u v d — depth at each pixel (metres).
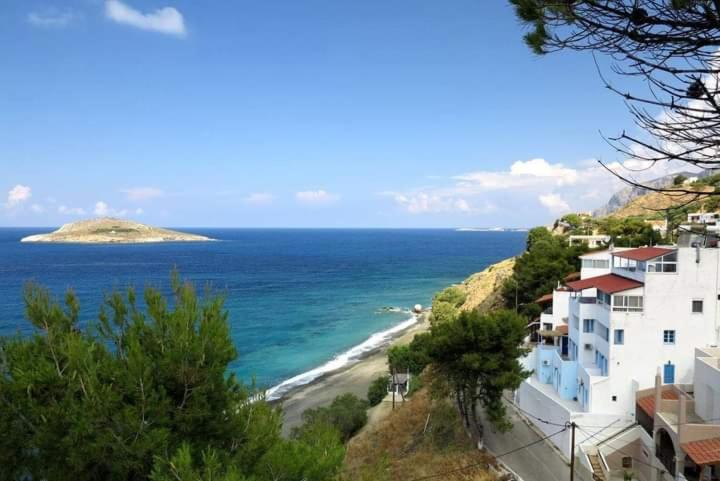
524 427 38.41
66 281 151.38
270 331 98.25
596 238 85.12
